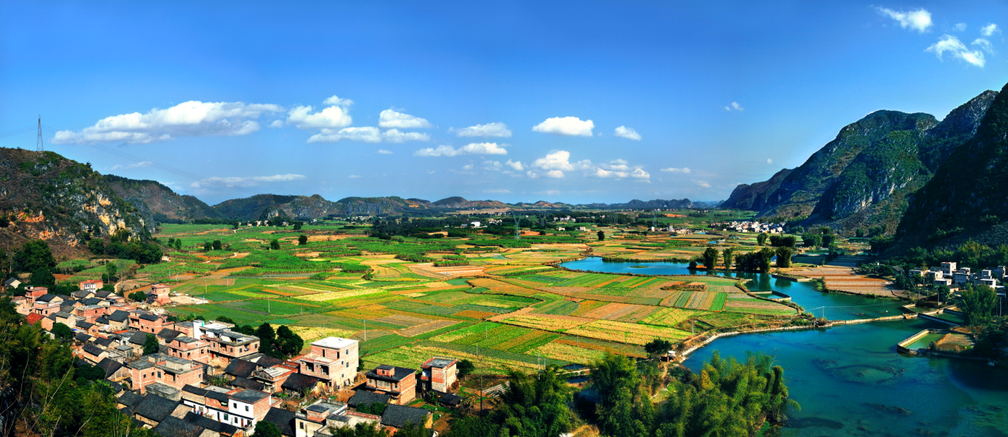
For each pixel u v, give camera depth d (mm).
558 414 98500
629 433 101438
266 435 92875
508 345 158375
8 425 87438
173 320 171375
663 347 143250
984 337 151000
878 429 106062
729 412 99250
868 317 198125
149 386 111688
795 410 114875
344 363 122250
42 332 139625
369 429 86500
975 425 107375
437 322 189375
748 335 175500
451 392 115250
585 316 199500
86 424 87312
